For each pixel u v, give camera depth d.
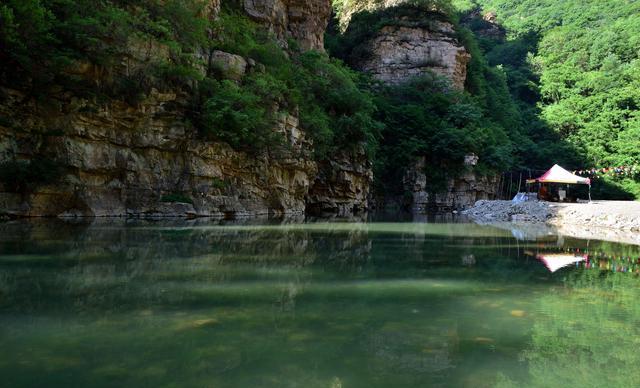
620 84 74.06
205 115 21.91
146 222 17.00
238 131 23.17
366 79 56.47
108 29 18.38
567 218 26.02
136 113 19.69
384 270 7.74
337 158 36.09
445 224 22.58
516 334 4.22
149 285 5.99
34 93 17.03
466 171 51.75
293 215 27.88
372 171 44.59
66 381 2.97
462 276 7.28
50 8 17.44
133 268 7.17
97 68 18.41
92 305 4.88
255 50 29.89
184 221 18.62
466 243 12.90
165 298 5.31
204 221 19.16
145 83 19.75
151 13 21.91
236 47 27.33
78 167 18.03
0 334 3.88
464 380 3.15
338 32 69.62
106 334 3.95
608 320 4.73
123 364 3.29
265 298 5.47
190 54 21.80
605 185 62.34
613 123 68.94
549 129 71.62
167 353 3.53
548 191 43.06
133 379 3.03
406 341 3.97
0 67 16.12
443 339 4.04
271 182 26.88
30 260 7.64
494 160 55.03
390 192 50.94
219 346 3.73
